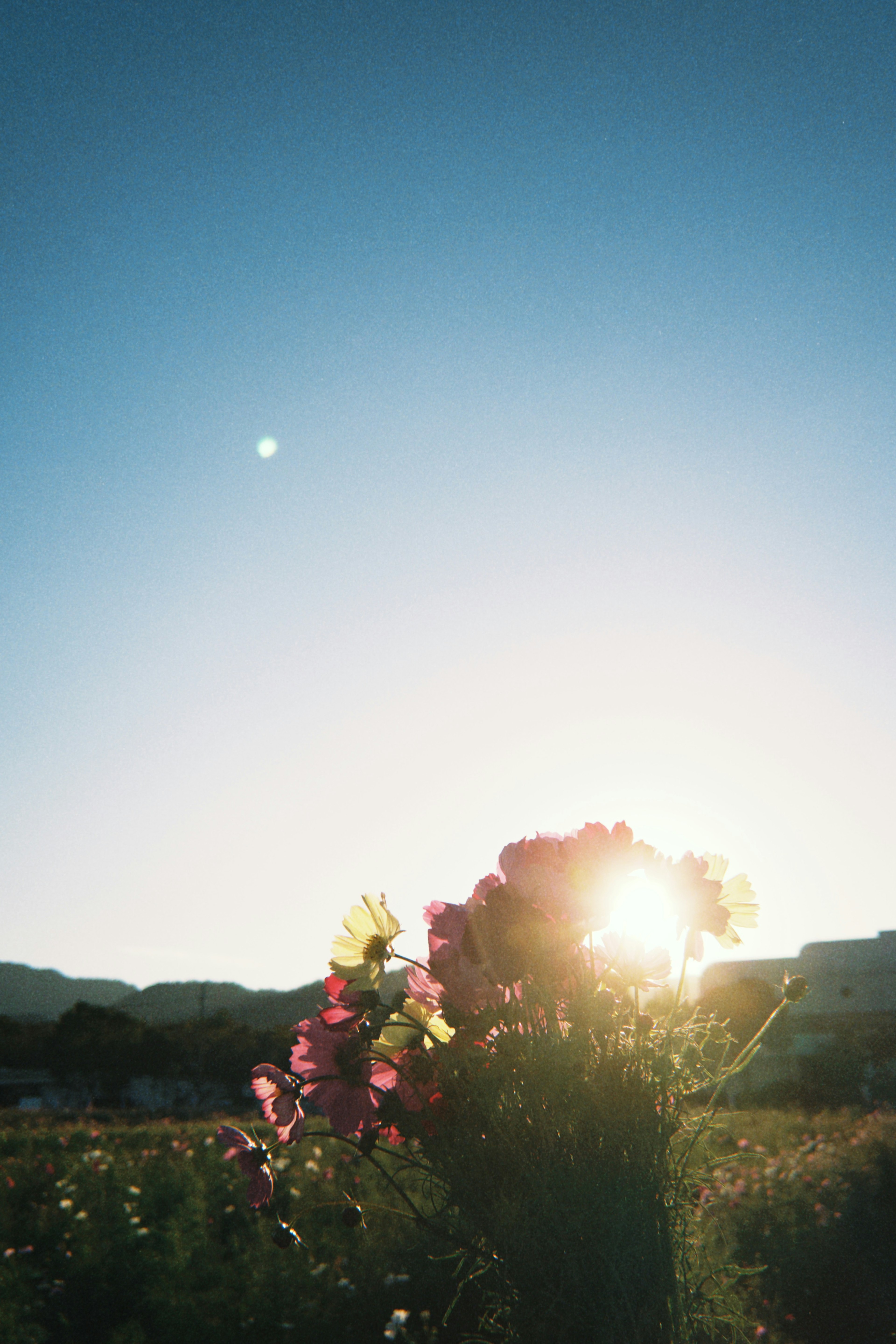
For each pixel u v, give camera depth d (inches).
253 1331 129.6
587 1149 65.7
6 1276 146.4
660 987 75.7
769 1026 73.0
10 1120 616.1
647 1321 60.3
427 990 80.5
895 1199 206.7
